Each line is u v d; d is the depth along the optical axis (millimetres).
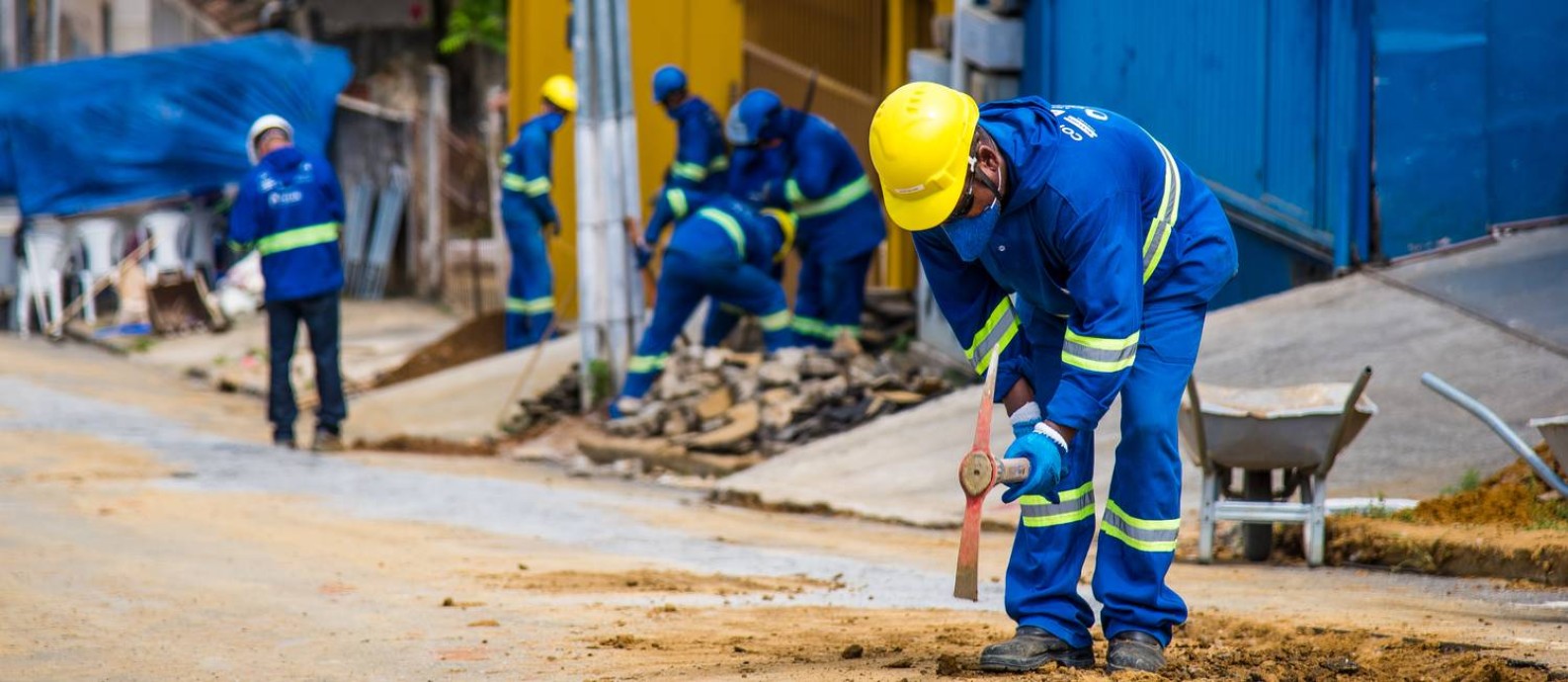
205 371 33438
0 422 24969
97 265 40625
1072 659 8328
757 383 23391
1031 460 7406
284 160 23547
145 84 40844
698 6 32156
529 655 9508
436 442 24766
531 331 31719
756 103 24141
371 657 9586
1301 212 21812
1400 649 8945
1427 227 21062
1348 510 14727
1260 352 19281
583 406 25844
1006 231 7797
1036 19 25250
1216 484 14211
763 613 11188
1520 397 16812
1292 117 21828
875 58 28875
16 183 39969
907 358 25719
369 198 45094
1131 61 24078
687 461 22078
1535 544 12570
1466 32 20891
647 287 33062
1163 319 8070
